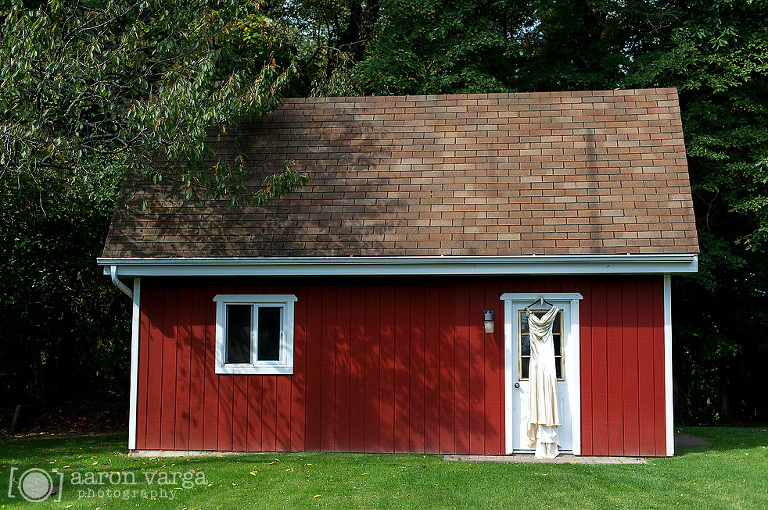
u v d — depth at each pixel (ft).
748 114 60.54
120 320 60.13
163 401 37.86
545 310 36.60
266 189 36.55
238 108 37.27
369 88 66.13
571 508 25.67
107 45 41.50
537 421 35.17
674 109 41.29
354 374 37.37
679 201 36.65
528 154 40.34
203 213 39.06
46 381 58.18
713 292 58.90
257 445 37.45
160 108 35.47
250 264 36.50
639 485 28.66
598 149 39.93
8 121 37.04
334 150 41.93
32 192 46.16
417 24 65.98
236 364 37.86
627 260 34.55
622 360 35.86
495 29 73.15
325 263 36.17
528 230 36.37
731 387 73.26
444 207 38.09
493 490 27.89
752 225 60.08
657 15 62.80
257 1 55.67
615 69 65.51
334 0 75.61
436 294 37.32
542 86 67.21
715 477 30.07
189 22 41.75
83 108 41.22
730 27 58.13
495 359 36.76
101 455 37.22
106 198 50.14
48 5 39.04
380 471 31.19
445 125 42.73
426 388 36.99
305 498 26.78
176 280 38.37
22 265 49.98
